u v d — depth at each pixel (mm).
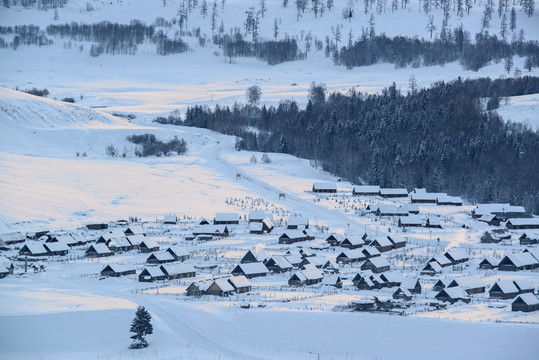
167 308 155750
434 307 158000
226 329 142000
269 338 138000
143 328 134625
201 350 131500
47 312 146250
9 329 137500
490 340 130625
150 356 127125
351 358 129250
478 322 137750
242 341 137750
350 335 136625
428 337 133625
